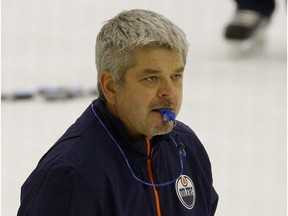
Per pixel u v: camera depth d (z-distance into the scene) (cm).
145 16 741
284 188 1689
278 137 2027
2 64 2667
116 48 738
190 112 2202
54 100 2286
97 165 754
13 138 1930
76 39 3084
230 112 2220
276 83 2553
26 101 2278
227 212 1561
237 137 2008
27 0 3622
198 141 868
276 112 2241
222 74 2652
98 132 773
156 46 730
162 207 798
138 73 736
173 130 846
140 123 751
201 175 852
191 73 2656
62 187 738
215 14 3538
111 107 777
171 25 738
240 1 2989
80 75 2573
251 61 2848
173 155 830
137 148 779
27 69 2625
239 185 1697
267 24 2983
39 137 1952
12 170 1714
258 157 1870
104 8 3559
